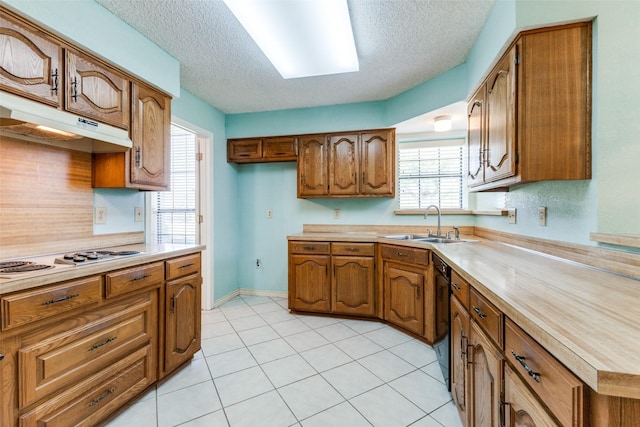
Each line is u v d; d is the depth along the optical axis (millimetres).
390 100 3002
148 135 2021
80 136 1562
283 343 2361
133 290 1586
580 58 1373
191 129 2867
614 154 1308
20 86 1298
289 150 3271
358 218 3379
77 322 1328
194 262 2098
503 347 939
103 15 1636
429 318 2285
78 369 1322
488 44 1745
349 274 2846
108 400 1457
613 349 572
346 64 2186
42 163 1654
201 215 3143
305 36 1805
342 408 1588
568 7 1353
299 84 2664
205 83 2627
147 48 1942
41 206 1651
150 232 2391
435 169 3244
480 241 2441
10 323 1067
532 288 1003
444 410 1569
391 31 1876
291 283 3006
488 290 1000
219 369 1979
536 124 1421
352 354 2178
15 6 1250
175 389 1759
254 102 3094
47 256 1645
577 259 1436
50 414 1215
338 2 1502
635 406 519
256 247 3668
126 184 1869
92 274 1375
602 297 902
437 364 2035
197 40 1972
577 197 1439
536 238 1782
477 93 2049
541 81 1413
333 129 3195
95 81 1640
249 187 3670
